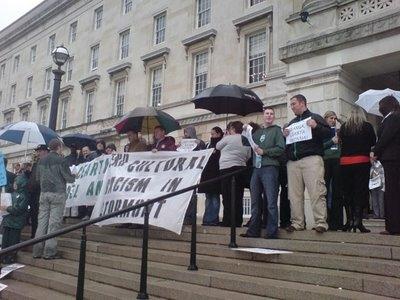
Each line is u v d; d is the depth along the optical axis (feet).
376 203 32.24
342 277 15.38
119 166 29.94
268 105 55.72
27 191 27.61
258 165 21.50
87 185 32.83
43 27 122.42
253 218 21.79
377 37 34.99
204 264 19.83
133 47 87.81
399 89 46.06
